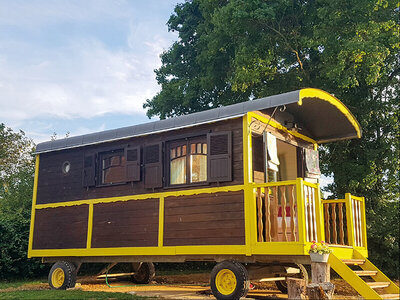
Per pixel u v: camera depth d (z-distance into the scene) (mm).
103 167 10812
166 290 10344
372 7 13336
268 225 8031
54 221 11297
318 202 8156
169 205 9312
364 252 9617
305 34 15891
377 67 13250
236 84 15391
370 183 14297
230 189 8453
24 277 14391
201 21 19656
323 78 15453
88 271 15828
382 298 7172
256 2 14734
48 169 11805
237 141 8594
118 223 10078
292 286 7473
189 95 18375
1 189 22453
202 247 8602
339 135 11148
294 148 10820
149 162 9812
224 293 8078
